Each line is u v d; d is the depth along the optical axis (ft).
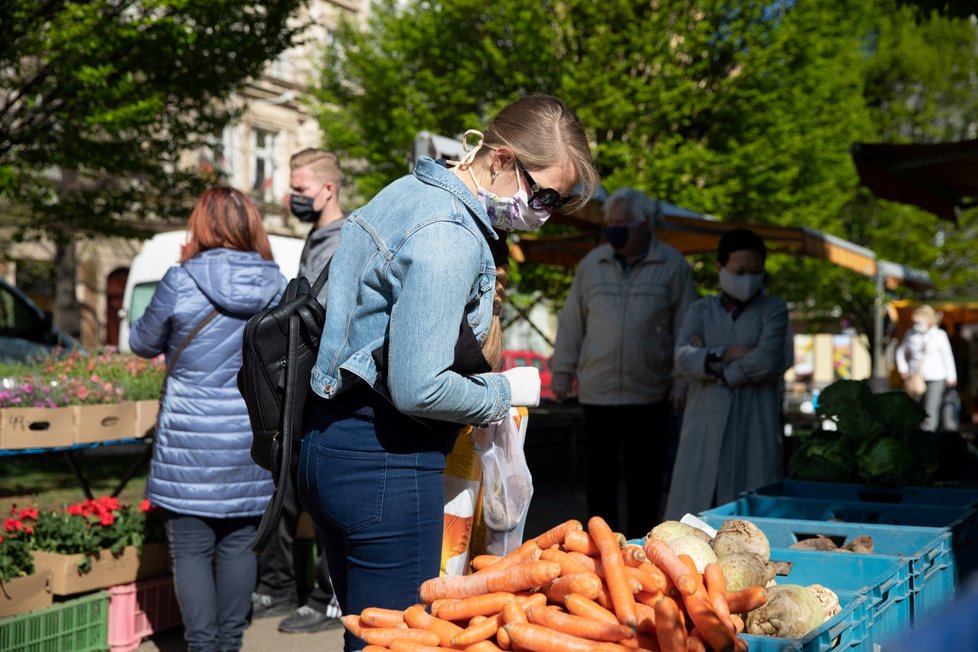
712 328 17.25
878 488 13.58
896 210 100.99
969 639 2.62
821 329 114.21
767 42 63.72
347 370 7.90
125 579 16.19
